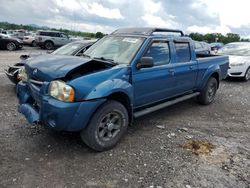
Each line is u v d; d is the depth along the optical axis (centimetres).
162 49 526
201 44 1412
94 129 399
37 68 407
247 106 724
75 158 396
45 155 401
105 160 395
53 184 334
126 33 541
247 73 1086
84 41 869
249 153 437
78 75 400
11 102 647
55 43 2494
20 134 466
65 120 371
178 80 570
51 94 378
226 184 347
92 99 383
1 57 1594
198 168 382
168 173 366
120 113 428
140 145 448
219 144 466
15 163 375
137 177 355
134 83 459
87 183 338
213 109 680
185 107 682
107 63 447
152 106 532
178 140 474
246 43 1202
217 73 711
